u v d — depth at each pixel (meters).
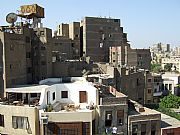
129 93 66.75
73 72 62.41
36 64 56.97
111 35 97.25
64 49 86.56
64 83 50.19
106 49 96.38
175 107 75.25
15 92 43.66
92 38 93.50
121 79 62.41
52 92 43.88
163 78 92.75
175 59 169.38
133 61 92.69
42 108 40.16
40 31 57.28
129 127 41.88
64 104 44.41
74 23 91.12
